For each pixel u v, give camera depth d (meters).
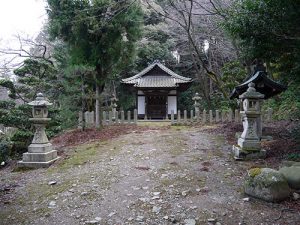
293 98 11.56
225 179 5.34
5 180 6.11
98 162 7.01
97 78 12.00
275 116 12.02
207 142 8.74
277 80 10.77
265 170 4.51
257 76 7.50
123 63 12.52
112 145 8.81
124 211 4.24
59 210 4.39
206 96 19.17
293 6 5.27
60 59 12.91
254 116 6.57
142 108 21.77
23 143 9.35
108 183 5.44
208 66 20.89
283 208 4.02
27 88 9.98
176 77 21.33
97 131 11.51
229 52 17.33
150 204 4.41
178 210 4.16
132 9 11.40
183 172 5.86
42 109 7.27
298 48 6.09
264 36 5.95
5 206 4.65
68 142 9.98
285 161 5.38
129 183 5.39
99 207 4.43
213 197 4.56
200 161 6.61
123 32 11.66
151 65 21.98
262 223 3.67
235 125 11.36
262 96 6.55
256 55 6.81
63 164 7.09
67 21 11.05
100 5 10.73
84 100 12.42
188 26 12.71
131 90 23.86
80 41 11.43
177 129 12.00
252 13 5.80
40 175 6.32
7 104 9.75
